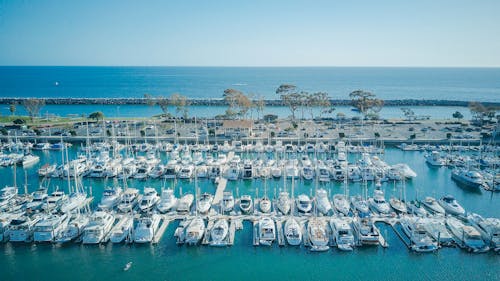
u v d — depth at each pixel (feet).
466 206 167.32
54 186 192.95
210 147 259.39
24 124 329.52
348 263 122.52
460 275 116.16
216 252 127.85
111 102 586.04
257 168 207.62
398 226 142.72
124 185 181.47
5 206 157.58
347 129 325.83
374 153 254.06
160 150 262.26
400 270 119.03
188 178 199.21
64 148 270.87
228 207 152.97
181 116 425.28
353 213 153.07
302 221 145.07
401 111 501.97
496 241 125.29
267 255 126.31
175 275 116.78
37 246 130.62
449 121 365.40
